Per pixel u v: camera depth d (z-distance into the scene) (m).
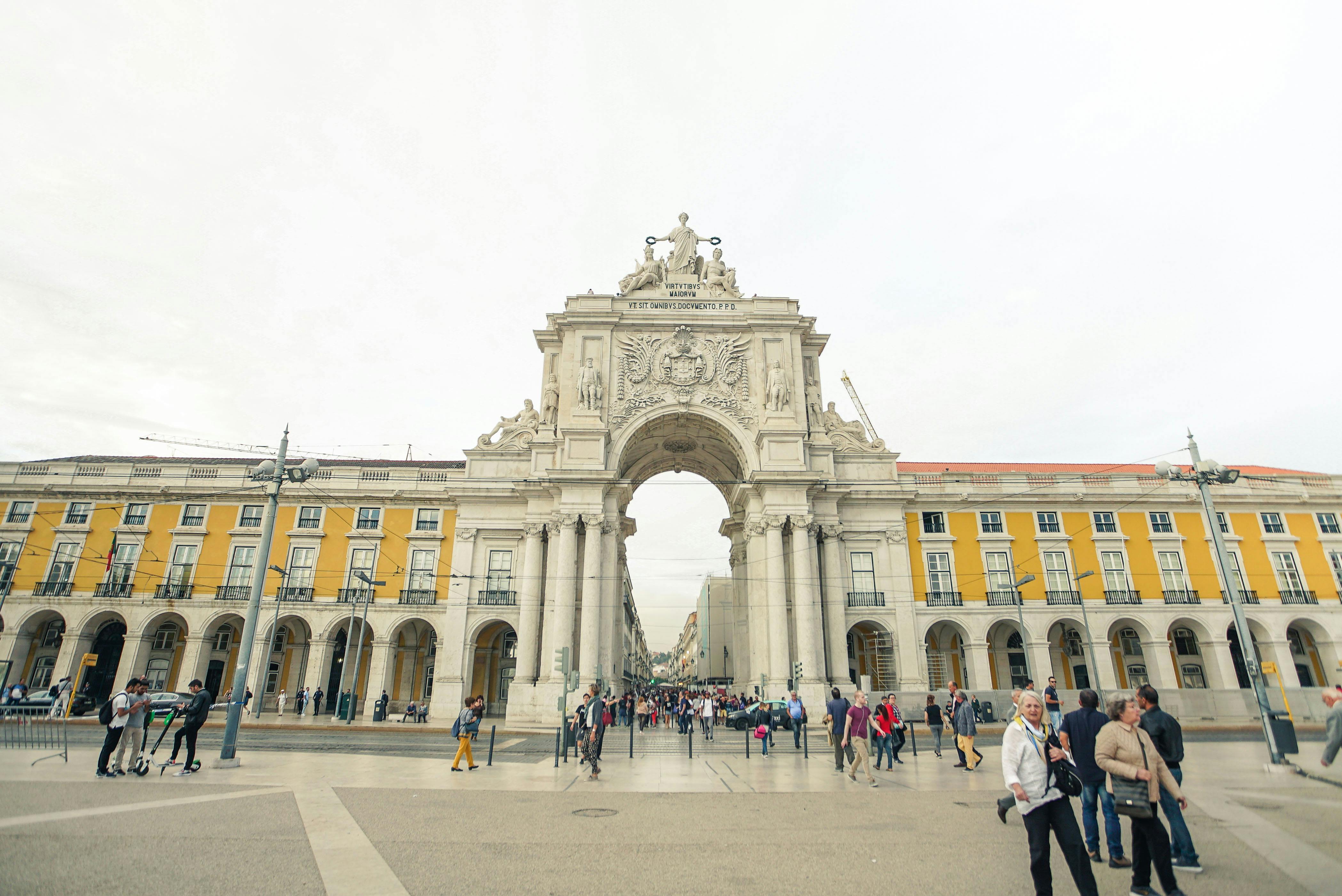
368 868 3.48
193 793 5.39
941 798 5.79
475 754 9.25
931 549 18.86
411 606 18.08
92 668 18.86
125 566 18.45
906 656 17.80
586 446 17.98
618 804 5.48
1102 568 18.64
